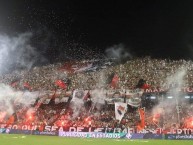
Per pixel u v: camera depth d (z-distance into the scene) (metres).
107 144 32.88
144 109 43.03
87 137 39.00
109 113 45.00
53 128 40.91
